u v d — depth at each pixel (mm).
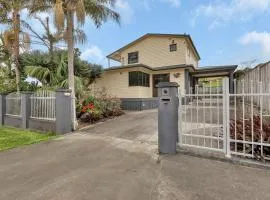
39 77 11523
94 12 8797
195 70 16812
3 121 10227
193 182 3385
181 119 4891
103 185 3354
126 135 6773
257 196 2928
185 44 16938
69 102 7812
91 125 8805
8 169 4195
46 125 8039
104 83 15883
